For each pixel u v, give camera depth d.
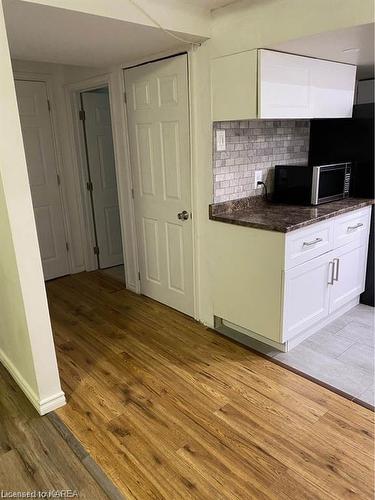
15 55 2.63
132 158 3.24
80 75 3.57
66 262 4.24
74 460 1.78
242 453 1.79
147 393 2.23
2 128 1.68
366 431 1.90
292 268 2.38
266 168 3.03
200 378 2.35
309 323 2.66
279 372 2.38
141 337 2.85
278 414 2.03
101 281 4.04
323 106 2.68
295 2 1.98
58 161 4.00
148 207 3.23
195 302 3.04
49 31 2.09
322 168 2.77
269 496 1.58
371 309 3.18
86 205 4.20
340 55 2.45
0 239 1.97
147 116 2.96
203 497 1.58
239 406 2.10
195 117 2.60
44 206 3.99
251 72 2.22
